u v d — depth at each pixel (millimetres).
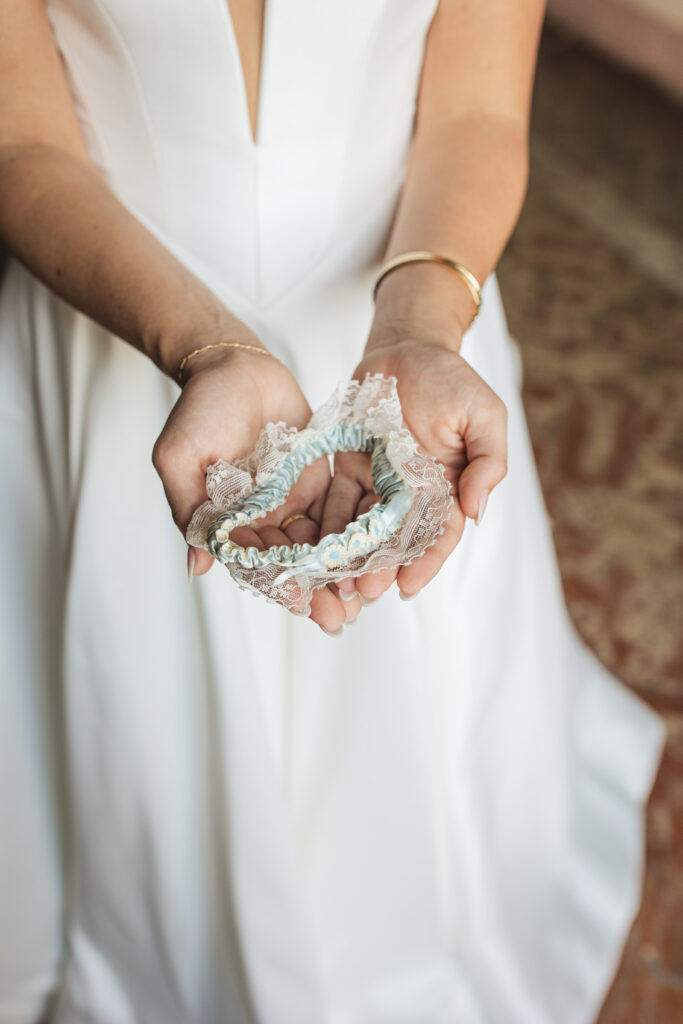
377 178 783
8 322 858
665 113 2568
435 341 668
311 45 688
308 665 784
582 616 1322
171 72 698
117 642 770
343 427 665
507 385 903
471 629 840
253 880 773
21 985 900
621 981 994
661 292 1963
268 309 788
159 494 768
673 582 1376
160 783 787
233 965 814
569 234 2121
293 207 757
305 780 823
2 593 830
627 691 1176
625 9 2676
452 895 904
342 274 792
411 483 625
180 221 768
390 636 764
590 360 1778
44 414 815
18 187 707
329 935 847
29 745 858
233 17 677
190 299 674
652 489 1520
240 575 602
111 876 830
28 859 874
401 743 792
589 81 2697
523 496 911
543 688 950
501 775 917
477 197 733
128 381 766
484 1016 915
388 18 704
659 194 2252
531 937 961
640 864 1065
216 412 627
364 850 826
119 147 754
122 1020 871
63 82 728
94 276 688
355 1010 871
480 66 746
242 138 719
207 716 771
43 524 837
